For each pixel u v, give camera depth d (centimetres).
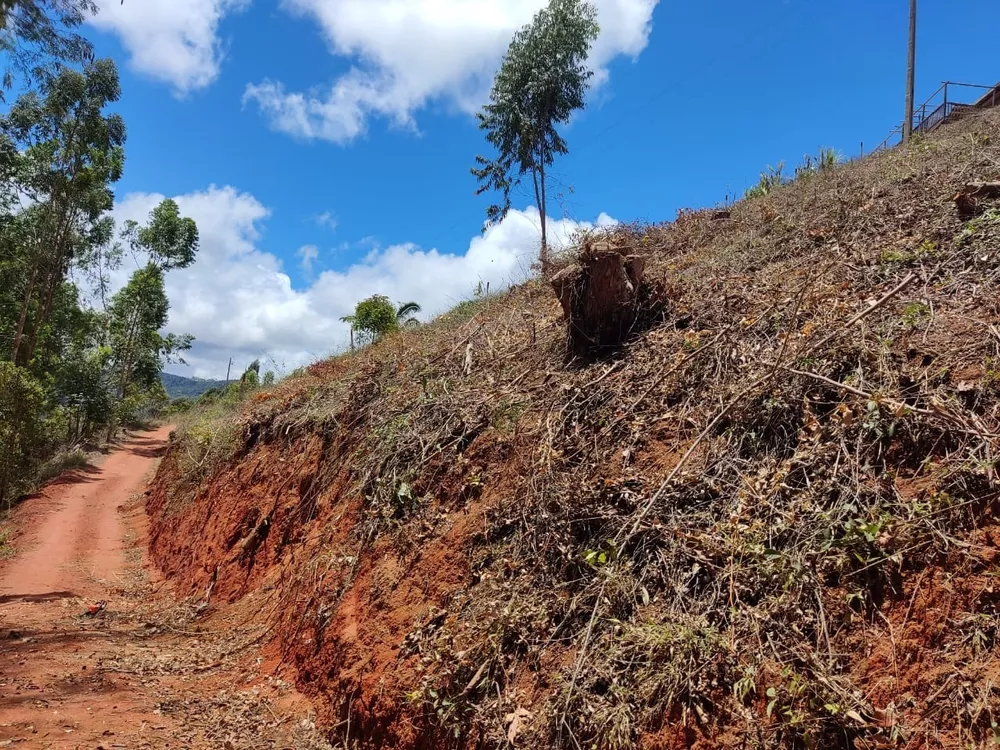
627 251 639
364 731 466
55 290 3106
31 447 1989
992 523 298
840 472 369
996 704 250
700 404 491
